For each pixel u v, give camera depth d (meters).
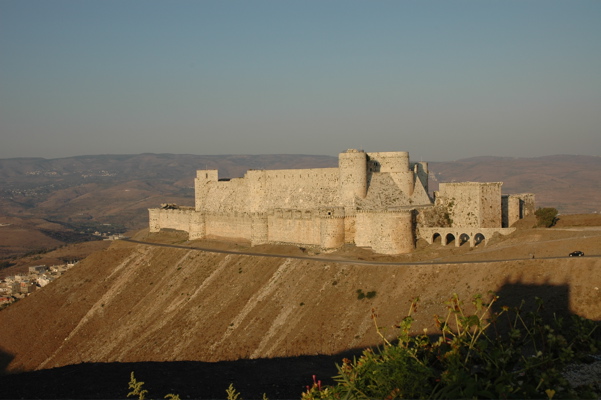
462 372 22.48
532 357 25.89
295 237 141.00
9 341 133.38
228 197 171.75
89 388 70.88
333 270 114.00
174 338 113.88
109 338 125.75
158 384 71.12
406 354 24.30
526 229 116.56
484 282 91.50
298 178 150.88
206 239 167.00
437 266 102.56
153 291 139.50
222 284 128.75
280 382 72.25
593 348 28.70
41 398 68.19
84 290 149.50
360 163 134.25
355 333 93.31
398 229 119.38
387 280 104.38
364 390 22.91
